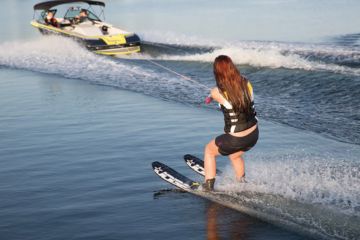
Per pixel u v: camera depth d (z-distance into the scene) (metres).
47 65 18.91
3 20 36.56
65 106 12.82
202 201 6.63
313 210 6.12
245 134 6.36
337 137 9.48
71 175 7.86
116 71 17.48
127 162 8.43
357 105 11.58
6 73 17.89
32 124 11.18
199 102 12.94
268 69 15.70
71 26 23.06
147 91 14.37
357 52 16.59
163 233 5.76
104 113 11.99
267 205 6.35
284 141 9.37
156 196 6.89
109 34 21.73
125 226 5.97
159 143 9.48
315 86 13.46
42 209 6.55
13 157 8.91
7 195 7.10
